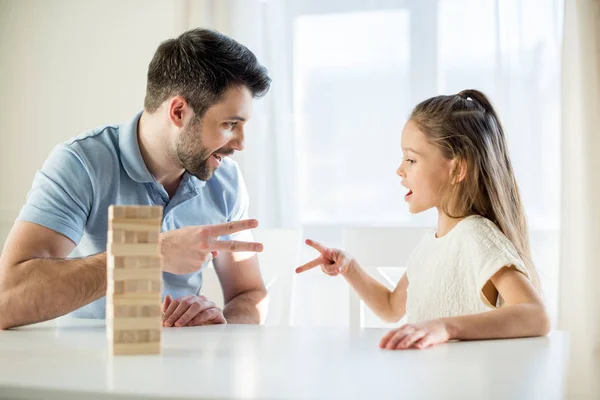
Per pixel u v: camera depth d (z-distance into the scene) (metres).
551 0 2.36
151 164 1.47
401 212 2.52
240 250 1.06
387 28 2.55
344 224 2.56
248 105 1.42
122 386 0.59
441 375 0.66
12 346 0.85
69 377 0.63
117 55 2.90
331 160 2.58
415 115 1.40
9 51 3.01
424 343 0.85
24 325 1.14
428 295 1.29
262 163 2.57
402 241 1.63
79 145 1.41
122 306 0.77
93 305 1.46
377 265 1.63
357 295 1.55
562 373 0.67
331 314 2.52
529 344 0.89
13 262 1.23
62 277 1.15
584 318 2.20
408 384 0.61
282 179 2.56
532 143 2.37
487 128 1.36
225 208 1.61
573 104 2.28
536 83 2.37
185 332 1.04
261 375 0.65
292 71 2.61
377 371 0.67
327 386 0.59
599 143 2.23
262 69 1.43
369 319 2.43
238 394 0.55
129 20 2.89
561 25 2.35
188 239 1.05
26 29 3.00
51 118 2.96
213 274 1.71
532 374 0.67
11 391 0.59
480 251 1.14
